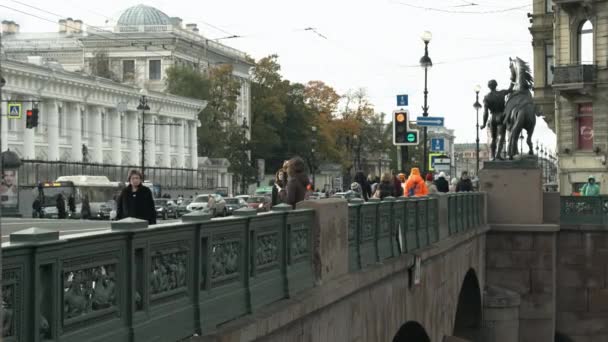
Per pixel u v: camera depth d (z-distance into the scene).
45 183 59.28
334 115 119.25
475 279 29.58
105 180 62.66
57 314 5.91
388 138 128.75
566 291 33.75
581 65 48.84
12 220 43.09
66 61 111.81
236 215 9.35
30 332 5.65
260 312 9.60
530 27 54.88
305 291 11.47
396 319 16.62
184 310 7.87
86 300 6.29
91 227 34.47
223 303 8.72
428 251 19.16
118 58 110.62
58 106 77.62
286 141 117.81
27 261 5.62
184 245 7.89
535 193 33.16
